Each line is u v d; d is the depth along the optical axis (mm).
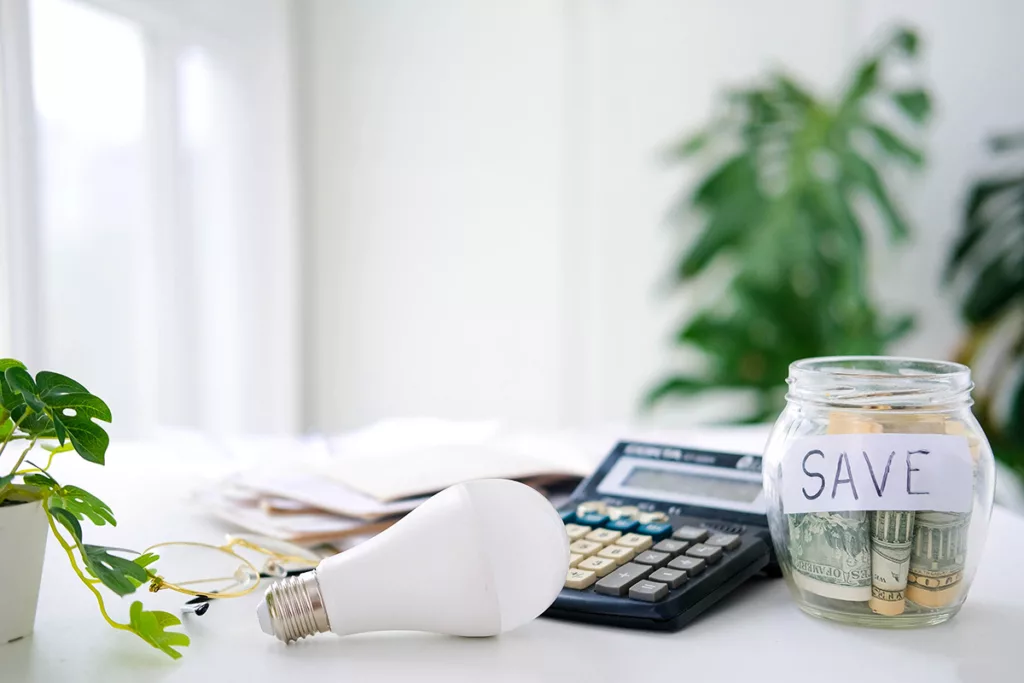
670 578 462
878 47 1839
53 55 1249
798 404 471
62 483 773
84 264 1345
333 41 2021
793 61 2037
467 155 2049
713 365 1853
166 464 885
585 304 2086
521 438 1045
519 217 2059
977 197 1808
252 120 1724
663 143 2061
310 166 2037
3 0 1062
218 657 410
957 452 439
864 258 1720
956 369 466
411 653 416
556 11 2021
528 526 413
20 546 419
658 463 641
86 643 426
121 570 389
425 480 653
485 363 2088
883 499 436
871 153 1909
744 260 1826
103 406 421
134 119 1495
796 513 460
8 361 415
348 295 2066
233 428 1720
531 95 2039
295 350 1856
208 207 1672
